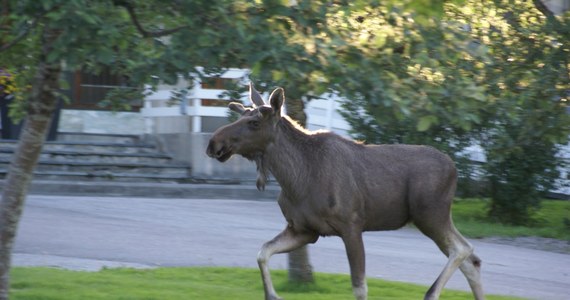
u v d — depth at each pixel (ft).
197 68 92.79
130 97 126.52
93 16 76.07
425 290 129.18
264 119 98.12
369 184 100.83
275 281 128.98
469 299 123.75
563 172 235.81
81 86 273.33
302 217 100.94
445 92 96.94
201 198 235.61
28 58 110.42
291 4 87.25
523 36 151.23
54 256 145.79
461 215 231.30
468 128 98.78
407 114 90.74
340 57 91.30
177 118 263.70
